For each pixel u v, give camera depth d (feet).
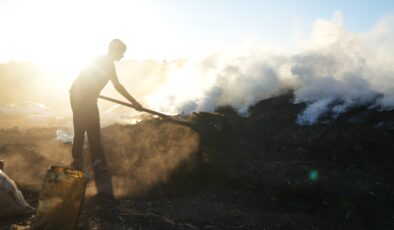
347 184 14.71
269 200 14.48
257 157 17.74
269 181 15.30
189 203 14.40
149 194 15.14
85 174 11.53
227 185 15.72
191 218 12.84
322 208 13.88
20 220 12.62
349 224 12.91
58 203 11.30
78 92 15.60
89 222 12.34
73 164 16.19
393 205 13.66
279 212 13.80
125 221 12.42
